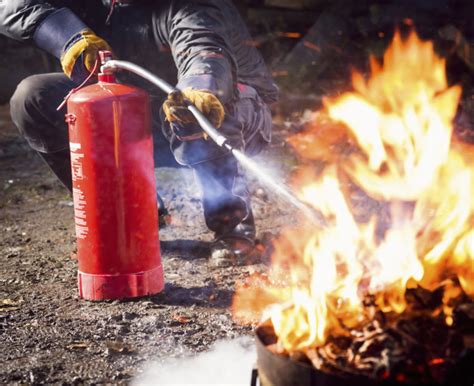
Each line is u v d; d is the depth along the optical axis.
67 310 3.59
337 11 8.88
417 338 2.19
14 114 4.12
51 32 3.71
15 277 4.09
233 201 4.12
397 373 2.11
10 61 9.33
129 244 3.61
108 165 3.51
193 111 3.11
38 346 3.22
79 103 3.46
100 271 3.63
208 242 4.56
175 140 3.90
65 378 2.95
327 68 8.84
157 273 3.72
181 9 3.85
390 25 8.75
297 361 2.18
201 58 3.66
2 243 4.72
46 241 4.74
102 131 3.46
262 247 4.39
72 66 3.64
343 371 2.12
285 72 8.68
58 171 4.32
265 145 4.40
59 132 4.11
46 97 4.01
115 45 4.09
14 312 3.58
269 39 9.34
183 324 3.41
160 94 4.19
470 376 2.16
